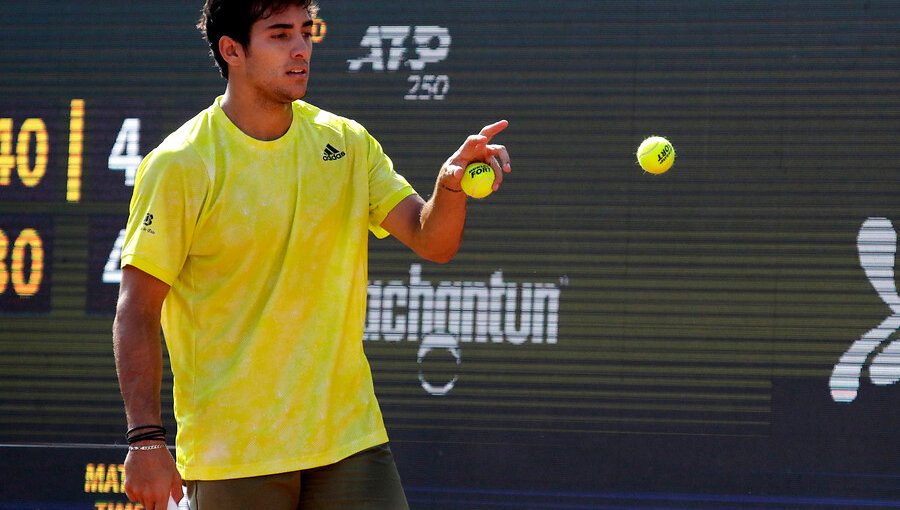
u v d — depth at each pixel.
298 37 10.20
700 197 21.38
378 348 21.78
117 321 9.83
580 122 21.61
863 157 21.08
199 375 10.16
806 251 21.12
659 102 21.48
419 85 22.00
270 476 10.12
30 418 22.30
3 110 22.53
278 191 10.20
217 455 10.07
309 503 10.45
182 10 22.48
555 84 21.67
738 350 21.19
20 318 22.36
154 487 9.54
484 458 21.48
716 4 21.42
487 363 21.61
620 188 21.52
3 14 22.58
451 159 10.08
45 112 22.48
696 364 21.25
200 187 10.00
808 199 21.17
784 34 21.30
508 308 21.61
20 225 22.41
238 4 9.96
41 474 22.23
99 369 22.27
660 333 21.34
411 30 22.02
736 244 21.27
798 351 21.06
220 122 10.30
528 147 21.70
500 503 21.34
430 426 21.58
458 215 10.36
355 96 22.11
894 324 20.94
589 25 21.66
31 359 22.36
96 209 22.36
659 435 21.20
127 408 9.70
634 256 21.45
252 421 10.07
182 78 22.39
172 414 22.11
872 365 20.97
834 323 21.03
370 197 11.04
